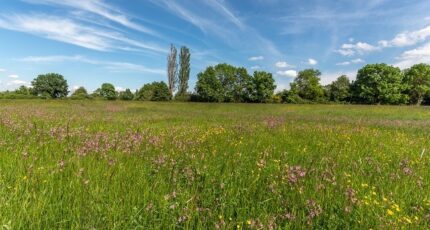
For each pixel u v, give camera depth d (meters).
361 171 5.87
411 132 13.98
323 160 6.48
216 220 3.54
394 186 5.01
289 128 13.70
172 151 6.75
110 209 3.49
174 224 3.34
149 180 4.77
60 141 7.27
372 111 39.00
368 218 3.70
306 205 3.95
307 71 102.19
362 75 91.69
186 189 4.41
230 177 5.01
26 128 9.18
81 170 4.67
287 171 5.21
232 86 98.38
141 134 8.94
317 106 52.03
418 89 86.25
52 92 100.56
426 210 4.16
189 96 94.88
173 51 98.00
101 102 56.38
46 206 3.47
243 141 9.16
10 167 4.83
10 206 3.31
